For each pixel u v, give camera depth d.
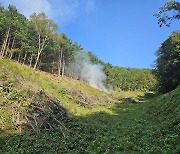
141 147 17.88
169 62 61.34
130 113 41.97
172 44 61.94
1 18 72.06
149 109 38.22
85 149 18.73
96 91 77.19
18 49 77.44
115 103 61.44
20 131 24.00
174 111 26.88
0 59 47.81
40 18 80.69
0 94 28.86
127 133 23.44
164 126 22.55
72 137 22.19
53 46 86.69
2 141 21.14
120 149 17.86
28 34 80.56
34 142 20.98
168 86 65.56
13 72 39.03
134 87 129.12
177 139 17.33
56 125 26.56
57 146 19.78
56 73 97.56
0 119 24.66
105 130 26.16
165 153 14.91
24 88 31.83
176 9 19.91
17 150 19.22
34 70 68.94
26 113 26.75
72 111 37.44
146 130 22.89
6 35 74.06
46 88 45.19
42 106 29.52
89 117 36.06
